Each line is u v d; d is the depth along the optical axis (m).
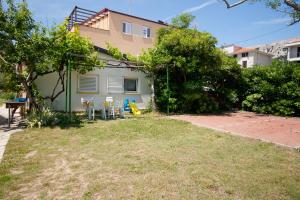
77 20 21.02
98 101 13.52
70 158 5.38
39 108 10.05
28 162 5.07
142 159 5.32
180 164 5.01
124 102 14.34
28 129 8.56
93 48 11.99
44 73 10.72
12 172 4.55
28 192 3.74
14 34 8.33
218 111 15.59
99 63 11.71
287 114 13.89
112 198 3.55
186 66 13.66
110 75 13.97
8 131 8.27
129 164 4.98
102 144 6.65
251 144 6.79
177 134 8.12
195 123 10.48
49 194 3.68
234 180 4.23
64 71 11.85
